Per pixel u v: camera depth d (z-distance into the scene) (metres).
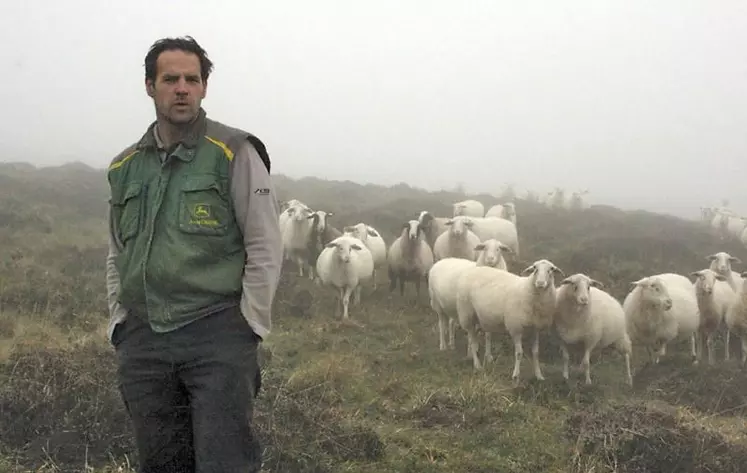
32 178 27.06
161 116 2.93
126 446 5.41
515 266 16.53
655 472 5.74
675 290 10.34
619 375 9.41
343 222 22.47
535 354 9.05
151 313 2.85
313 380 7.70
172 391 2.98
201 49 3.02
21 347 7.34
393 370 8.80
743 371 9.56
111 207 3.07
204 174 2.85
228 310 2.91
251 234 2.91
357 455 5.87
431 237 16.98
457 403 7.42
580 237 21.11
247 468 2.94
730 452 6.09
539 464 5.97
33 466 5.16
